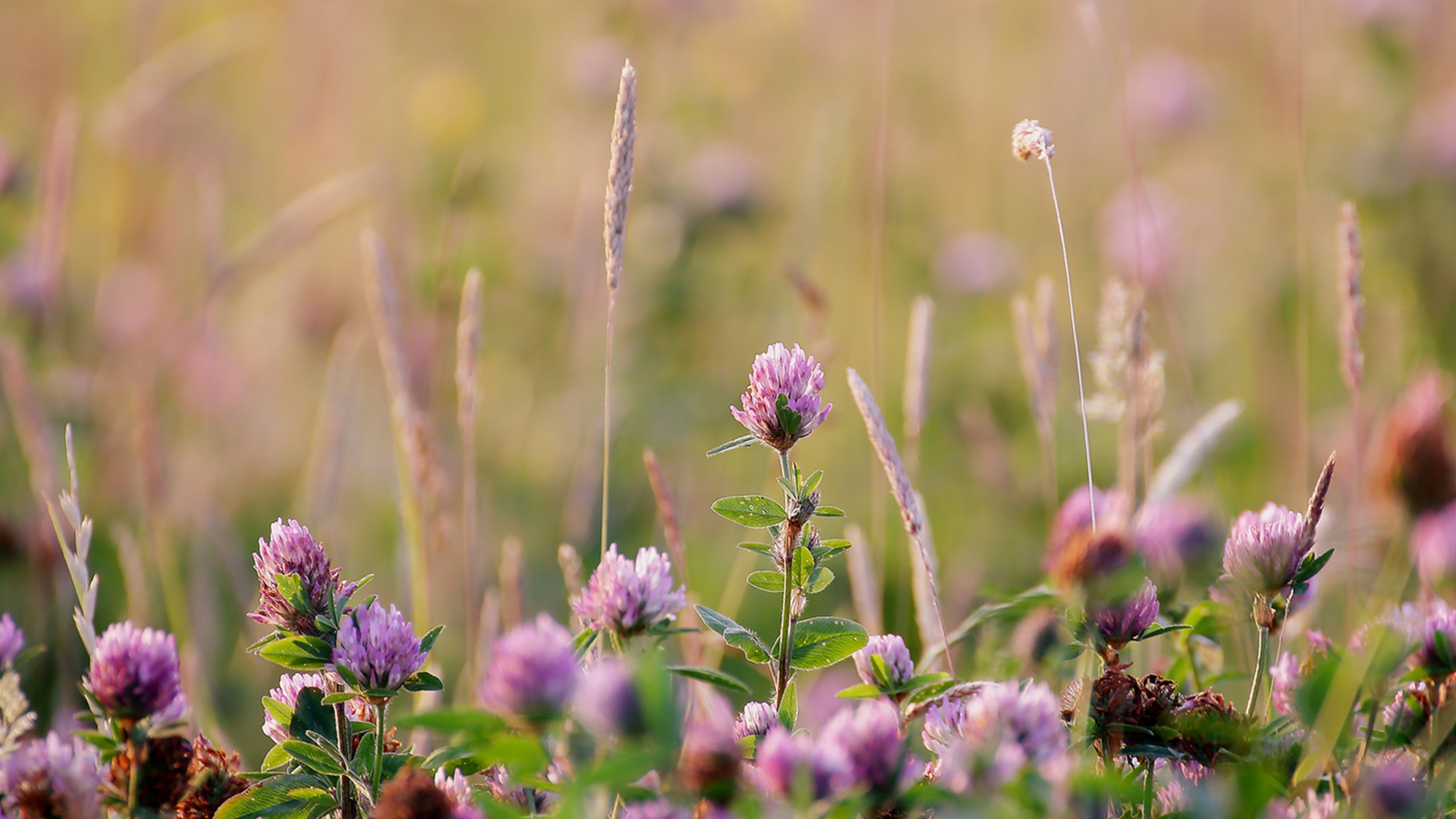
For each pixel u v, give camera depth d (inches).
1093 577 55.9
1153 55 258.4
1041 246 231.5
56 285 158.4
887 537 148.3
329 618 58.2
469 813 49.4
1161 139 240.5
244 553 140.6
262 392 187.8
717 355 199.3
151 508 122.6
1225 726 55.2
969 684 59.4
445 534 106.7
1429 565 91.2
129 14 256.2
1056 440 180.2
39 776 52.4
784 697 61.8
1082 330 200.5
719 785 45.7
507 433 183.0
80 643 115.0
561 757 47.1
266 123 274.1
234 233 231.0
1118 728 56.2
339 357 127.9
